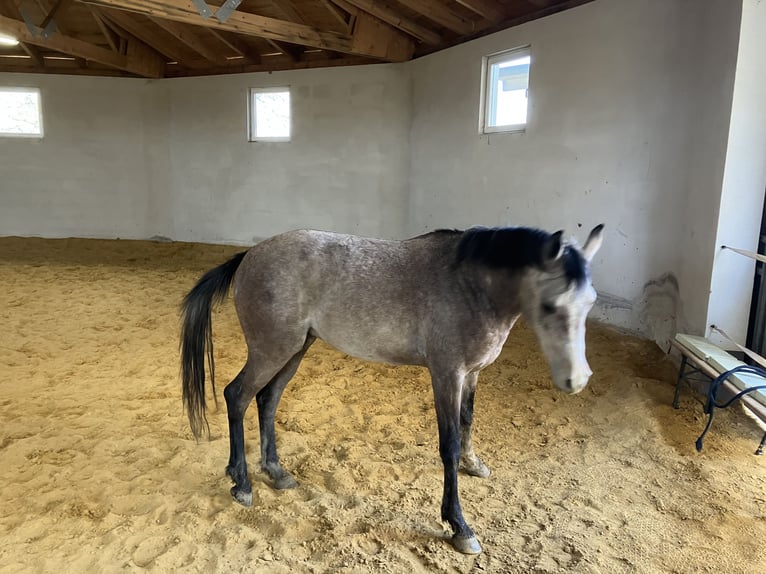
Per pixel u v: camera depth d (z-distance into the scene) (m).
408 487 2.67
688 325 3.92
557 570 2.07
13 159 9.73
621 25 4.78
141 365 4.34
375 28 7.34
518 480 2.74
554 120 5.61
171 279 7.33
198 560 2.11
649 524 2.36
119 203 10.04
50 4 8.05
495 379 4.12
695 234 3.89
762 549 2.19
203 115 9.59
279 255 2.43
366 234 8.74
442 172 7.51
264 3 7.46
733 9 3.49
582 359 2.01
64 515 2.39
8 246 9.23
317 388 3.94
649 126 4.54
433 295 2.23
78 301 6.11
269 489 2.64
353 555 2.15
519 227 2.15
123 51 9.15
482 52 6.57
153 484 2.67
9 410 3.46
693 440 3.07
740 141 3.50
